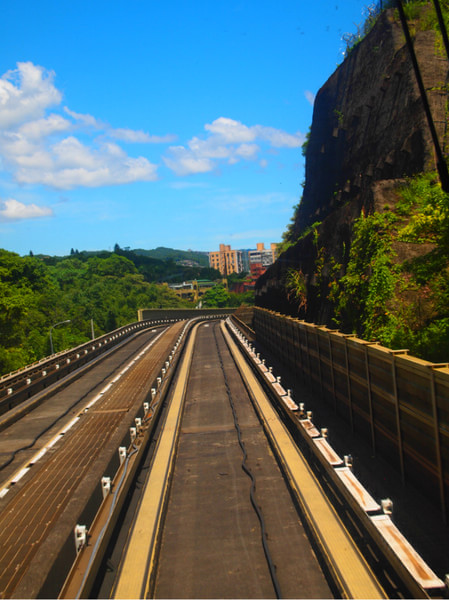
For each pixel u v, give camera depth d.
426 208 11.27
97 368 26.47
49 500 8.58
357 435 11.94
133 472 9.34
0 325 39.84
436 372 7.22
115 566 6.86
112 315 77.81
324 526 6.83
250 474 10.30
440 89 15.48
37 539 7.21
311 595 6.10
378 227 13.23
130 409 13.61
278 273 29.78
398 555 5.24
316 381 16.09
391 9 21.31
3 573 6.37
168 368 21.28
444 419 7.16
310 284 21.09
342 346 12.52
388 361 9.24
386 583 5.94
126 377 21.72
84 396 18.81
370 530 6.05
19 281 56.84
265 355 26.75
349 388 12.11
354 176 22.80
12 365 36.53
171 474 10.41
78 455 10.98
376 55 21.84
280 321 22.81
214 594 6.38
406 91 16.95
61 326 57.62
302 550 7.21
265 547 7.24
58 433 13.67
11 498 8.92
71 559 6.48
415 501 8.18
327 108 29.36
